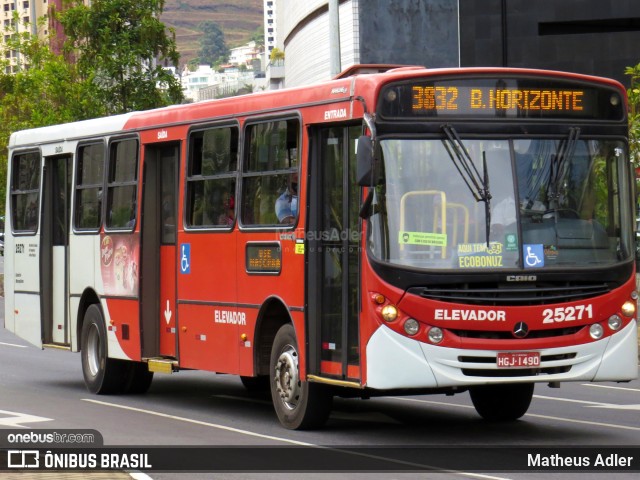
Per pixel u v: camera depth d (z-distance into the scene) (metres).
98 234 21.41
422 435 15.58
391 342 14.23
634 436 15.33
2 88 54.28
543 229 14.58
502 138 14.68
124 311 20.44
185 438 15.43
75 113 50.44
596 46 51.31
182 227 18.98
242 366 17.23
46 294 23.42
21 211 24.39
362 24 54.22
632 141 27.19
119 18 45.66
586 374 14.62
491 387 16.61
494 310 14.25
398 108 14.45
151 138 19.91
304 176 15.78
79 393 21.27
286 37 79.38
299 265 15.81
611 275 14.77
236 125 17.58
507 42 51.91
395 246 14.29
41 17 55.34
